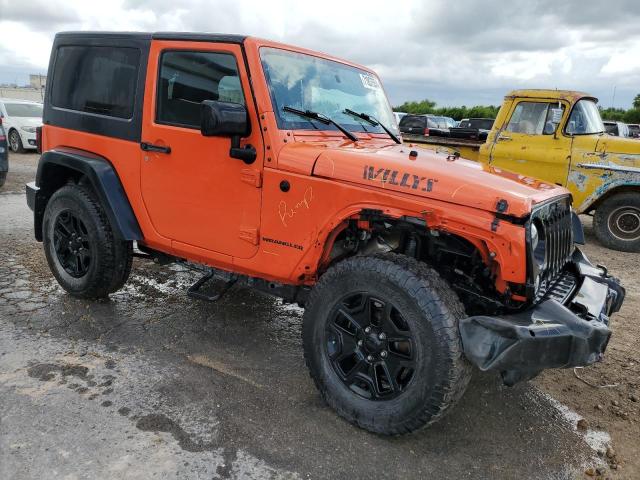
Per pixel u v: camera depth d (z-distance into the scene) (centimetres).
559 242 320
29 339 370
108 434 273
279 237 312
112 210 382
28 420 279
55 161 414
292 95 332
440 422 307
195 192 345
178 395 314
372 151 318
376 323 285
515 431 305
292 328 423
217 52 329
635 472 276
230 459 261
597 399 346
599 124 827
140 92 367
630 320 488
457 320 260
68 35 421
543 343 245
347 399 291
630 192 773
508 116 829
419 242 306
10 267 515
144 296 466
